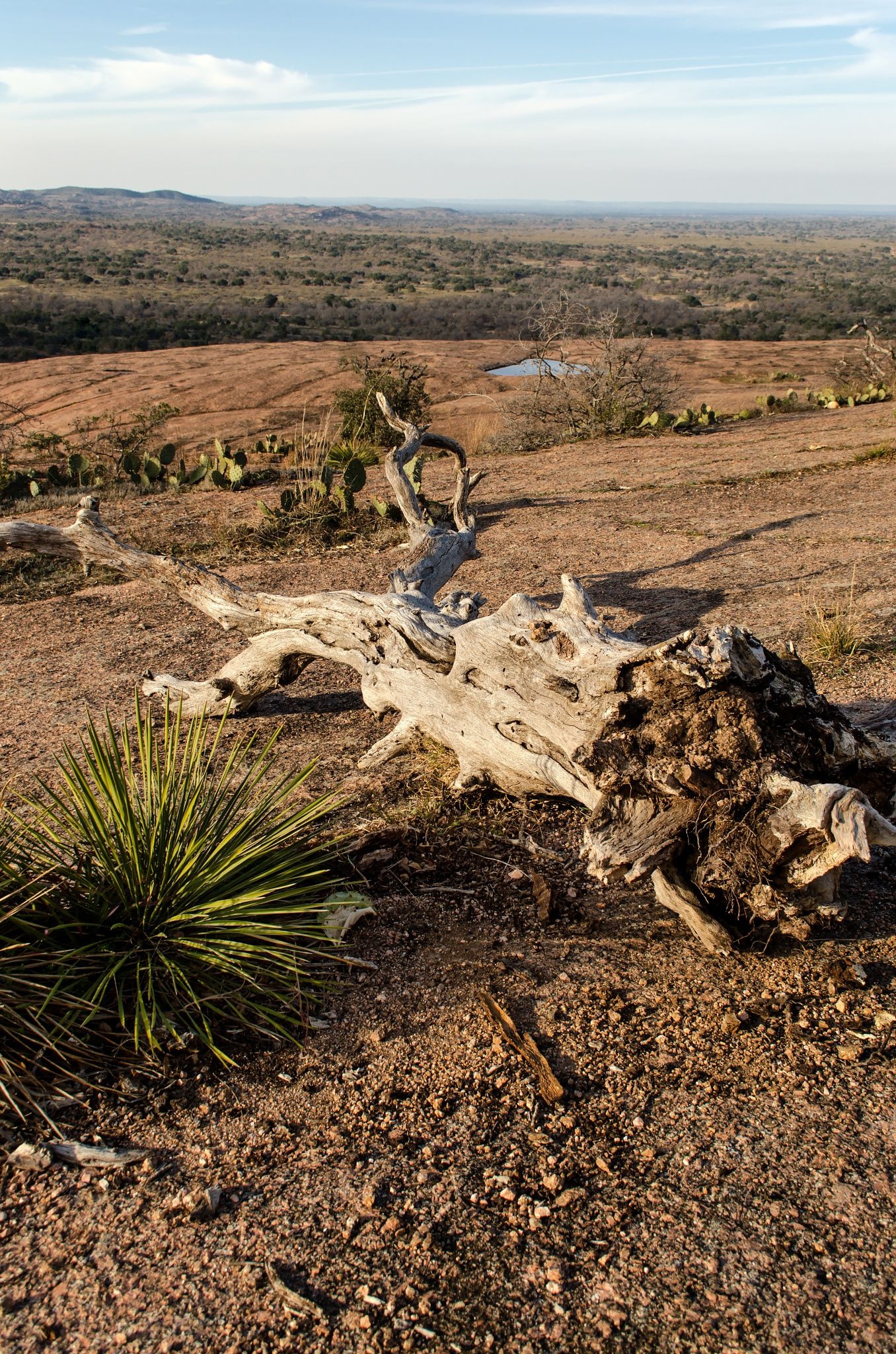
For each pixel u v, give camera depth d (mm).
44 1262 2170
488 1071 2734
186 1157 2467
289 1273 2135
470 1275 2121
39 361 47531
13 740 5699
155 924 3182
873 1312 2004
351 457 13250
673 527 9906
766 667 3156
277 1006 3025
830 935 3309
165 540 10594
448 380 41656
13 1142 2516
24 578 9477
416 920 3502
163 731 5715
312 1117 2594
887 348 23438
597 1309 2037
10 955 2908
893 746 3154
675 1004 3000
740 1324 1993
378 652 4875
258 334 66000
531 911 3547
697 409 25688
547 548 9406
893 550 8242
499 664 3986
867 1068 2707
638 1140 2498
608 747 3211
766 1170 2385
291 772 4891
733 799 3023
